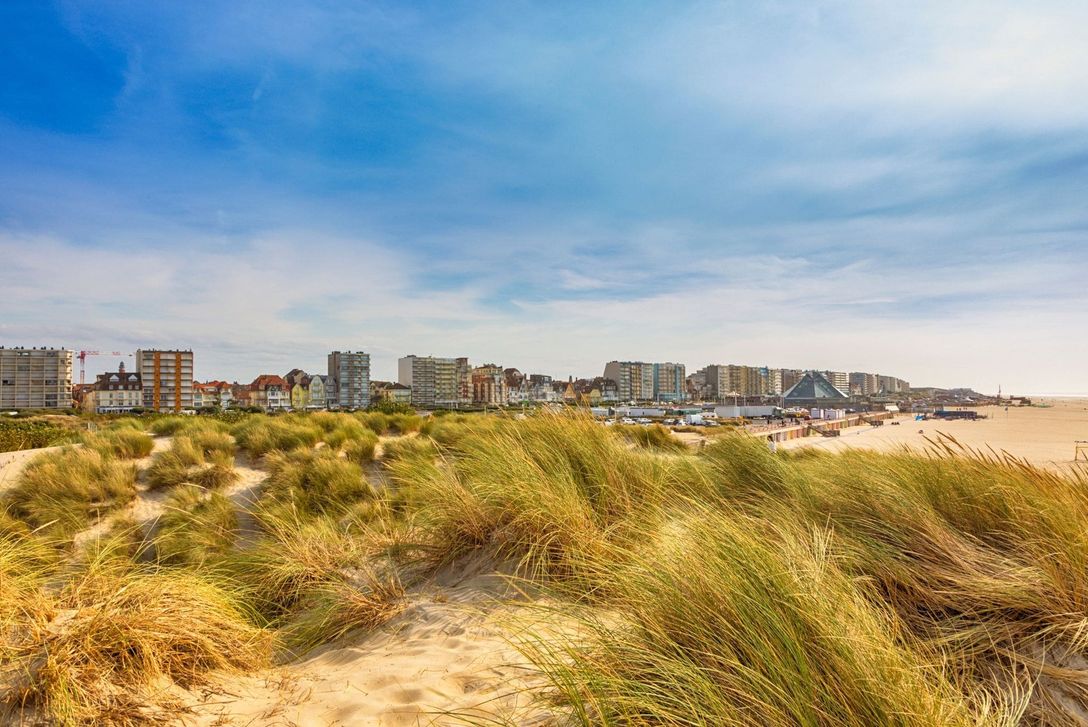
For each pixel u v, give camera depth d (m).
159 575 3.55
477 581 4.18
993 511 3.77
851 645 2.01
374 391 144.25
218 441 11.69
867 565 3.19
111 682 2.48
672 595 2.47
